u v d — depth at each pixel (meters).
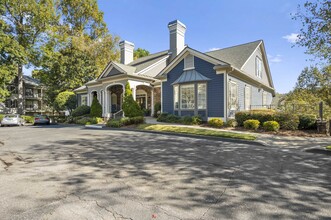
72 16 31.27
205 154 6.10
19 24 24.12
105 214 2.65
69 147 7.22
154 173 4.36
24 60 22.72
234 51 17.48
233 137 8.48
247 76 14.91
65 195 3.25
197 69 13.80
